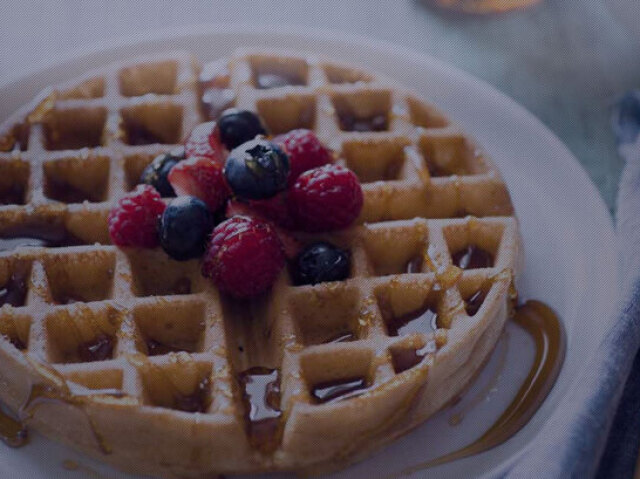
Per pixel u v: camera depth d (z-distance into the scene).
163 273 0.39
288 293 0.38
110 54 0.48
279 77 0.46
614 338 0.37
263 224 0.38
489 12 0.55
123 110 0.44
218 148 0.41
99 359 0.37
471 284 0.39
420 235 0.40
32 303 0.37
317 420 0.35
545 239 0.44
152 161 0.42
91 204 0.41
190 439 0.35
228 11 0.56
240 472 0.36
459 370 0.38
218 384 0.36
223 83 0.45
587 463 0.35
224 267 0.38
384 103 0.45
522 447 0.37
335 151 0.43
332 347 0.37
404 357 0.37
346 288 0.38
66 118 0.44
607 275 0.42
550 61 0.54
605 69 0.54
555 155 0.45
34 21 0.55
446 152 0.44
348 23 0.56
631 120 0.51
